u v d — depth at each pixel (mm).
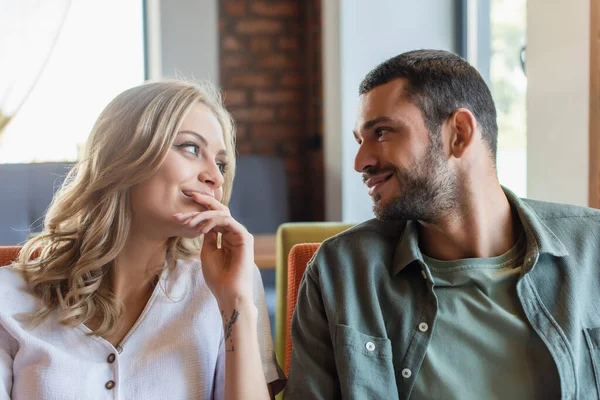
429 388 1134
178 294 1277
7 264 1466
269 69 4387
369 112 1200
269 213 3869
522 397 1110
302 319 1270
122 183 1197
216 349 1290
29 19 3773
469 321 1163
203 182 1234
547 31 1945
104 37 4094
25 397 1141
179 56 4156
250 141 4395
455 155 1188
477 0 3248
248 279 1249
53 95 4020
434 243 1252
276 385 1321
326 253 1298
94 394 1155
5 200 3451
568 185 1889
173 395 1205
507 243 1233
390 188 1191
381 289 1240
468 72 1221
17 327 1174
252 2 4336
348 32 3551
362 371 1152
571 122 1869
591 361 1133
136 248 1259
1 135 3795
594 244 1221
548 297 1168
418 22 3494
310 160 4297
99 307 1229
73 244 1268
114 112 1249
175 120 1211
